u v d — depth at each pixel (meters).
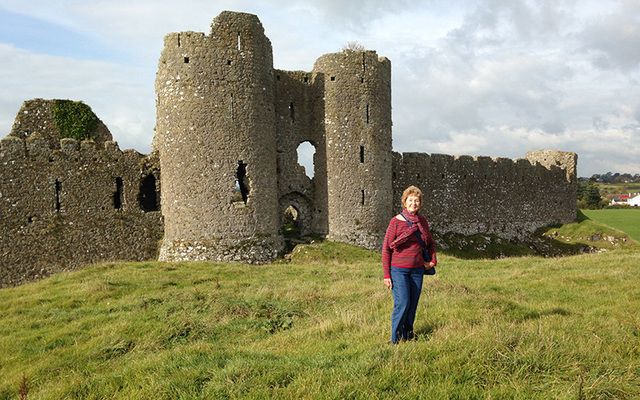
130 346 11.83
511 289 15.27
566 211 54.78
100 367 10.55
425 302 12.05
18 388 9.66
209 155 26.75
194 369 8.02
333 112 31.33
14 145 26.67
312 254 28.30
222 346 10.30
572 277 16.59
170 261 26.31
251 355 8.73
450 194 43.31
